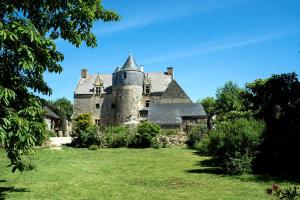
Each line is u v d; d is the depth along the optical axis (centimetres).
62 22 1024
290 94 2205
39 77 1001
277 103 2273
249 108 2639
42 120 984
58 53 984
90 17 1016
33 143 873
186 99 6316
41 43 863
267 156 1745
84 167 2070
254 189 1321
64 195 1224
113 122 6556
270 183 1440
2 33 754
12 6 885
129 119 6275
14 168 978
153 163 2314
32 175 1655
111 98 6669
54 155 2683
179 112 5644
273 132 1800
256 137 1730
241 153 1745
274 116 2259
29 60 838
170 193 1276
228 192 1280
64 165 2111
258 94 2430
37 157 2448
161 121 5462
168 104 5812
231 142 1750
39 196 1199
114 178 1655
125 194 1255
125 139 3644
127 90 6391
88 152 3103
